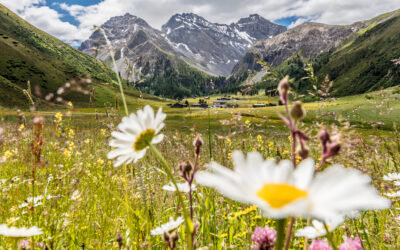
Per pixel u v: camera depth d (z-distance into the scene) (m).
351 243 1.33
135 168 3.46
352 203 0.51
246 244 2.20
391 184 2.47
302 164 0.69
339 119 1.35
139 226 2.36
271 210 0.53
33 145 2.29
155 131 1.22
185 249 1.94
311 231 1.37
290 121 0.83
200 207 2.56
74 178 2.91
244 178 0.63
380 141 3.34
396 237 2.22
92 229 2.64
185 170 1.50
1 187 3.16
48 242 1.95
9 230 1.69
